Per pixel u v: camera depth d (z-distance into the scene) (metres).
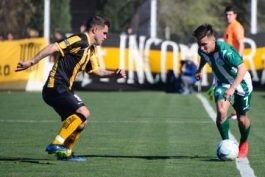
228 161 25.83
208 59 26.03
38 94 62.94
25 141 31.80
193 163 25.41
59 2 88.44
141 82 67.44
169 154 27.73
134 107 49.97
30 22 87.81
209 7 108.69
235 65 25.20
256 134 34.59
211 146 30.05
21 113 45.44
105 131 35.59
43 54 24.25
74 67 24.83
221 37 66.81
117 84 67.50
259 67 65.94
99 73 25.67
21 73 67.25
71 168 24.17
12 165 24.78
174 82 66.12
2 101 55.16
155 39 67.19
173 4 103.31
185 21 103.94
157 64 67.19
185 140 32.03
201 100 56.16
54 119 41.66
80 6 99.50
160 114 44.69
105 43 66.75
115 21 88.94
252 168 24.22
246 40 65.88
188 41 69.38
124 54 67.12
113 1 88.94
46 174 22.92
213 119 41.47
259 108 49.50
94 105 51.66
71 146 25.66
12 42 67.19
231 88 25.05
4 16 88.31
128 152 28.28
